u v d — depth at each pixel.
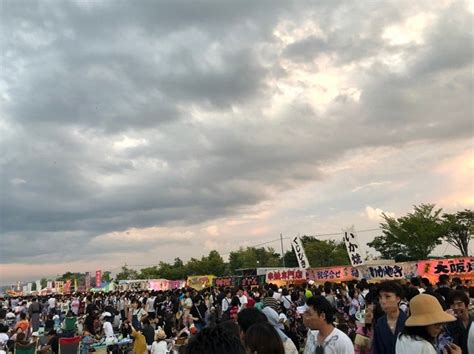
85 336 17.52
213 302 21.83
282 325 8.16
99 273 66.12
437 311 3.90
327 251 61.78
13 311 29.23
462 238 46.84
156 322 19.48
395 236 43.22
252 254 76.69
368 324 5.81
